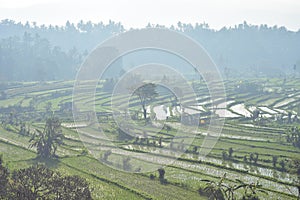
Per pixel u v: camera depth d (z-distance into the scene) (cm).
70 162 3900
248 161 4112
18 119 6931
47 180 2214
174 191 3073
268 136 5484
